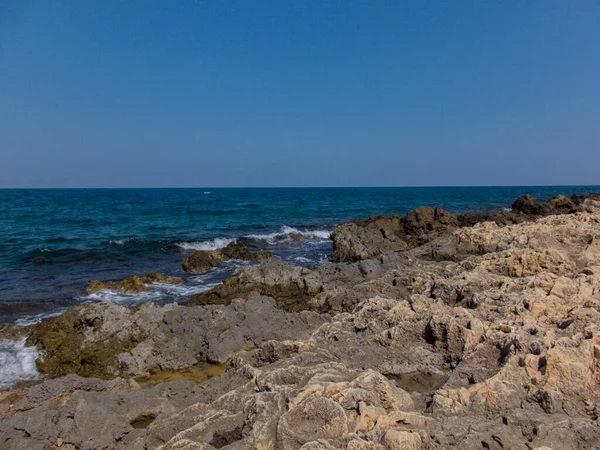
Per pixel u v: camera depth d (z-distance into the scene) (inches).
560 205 1659.7
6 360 427.5
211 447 221.3
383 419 226.1
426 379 315.9
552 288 422.9
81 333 441.1
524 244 703.7
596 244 645.9
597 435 220.7
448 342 341.1
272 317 460.8
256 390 281.3
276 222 1754.4
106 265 913.5
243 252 976.9
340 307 524.4
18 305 614.2
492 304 417.7
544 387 257.0
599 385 255.9
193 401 296.7
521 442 219.3
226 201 3248.0
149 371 400.5
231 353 413.1
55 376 405.4
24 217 1835.6
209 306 484.7
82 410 262.7
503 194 4778.5
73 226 1558.8
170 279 765.9
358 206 2728.8
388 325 390.0
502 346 317.7
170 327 438.0
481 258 623.2
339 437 214.5
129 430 265.7
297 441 214.8
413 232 1189.1
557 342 285.1
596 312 339.0
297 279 624.1
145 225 1612.9
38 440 254.8
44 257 969.5
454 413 249.0
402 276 586.2
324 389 245.4
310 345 351.9
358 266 676.7
